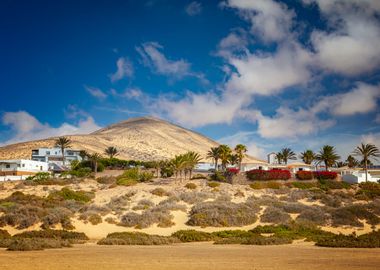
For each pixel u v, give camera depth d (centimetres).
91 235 4112
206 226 4569
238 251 2558
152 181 8031
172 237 3662
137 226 4438
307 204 5941
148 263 1902
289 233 3956
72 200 5588
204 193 6106
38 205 5169
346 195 6725
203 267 1778
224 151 11544
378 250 2641
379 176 10094
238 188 6975
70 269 1680
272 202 5669
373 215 4944
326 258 2156
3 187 7606
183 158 7950
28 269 1672
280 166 11425
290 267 1791
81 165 11394
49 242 2883
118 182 7506
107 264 1848
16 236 3778
